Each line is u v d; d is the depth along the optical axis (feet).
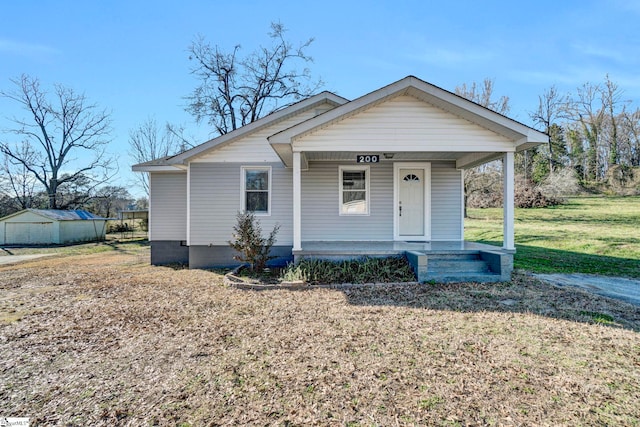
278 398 9.93
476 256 26.89
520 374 11.07
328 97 33.35
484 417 8.84
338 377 11.05
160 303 20.72
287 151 27.40
